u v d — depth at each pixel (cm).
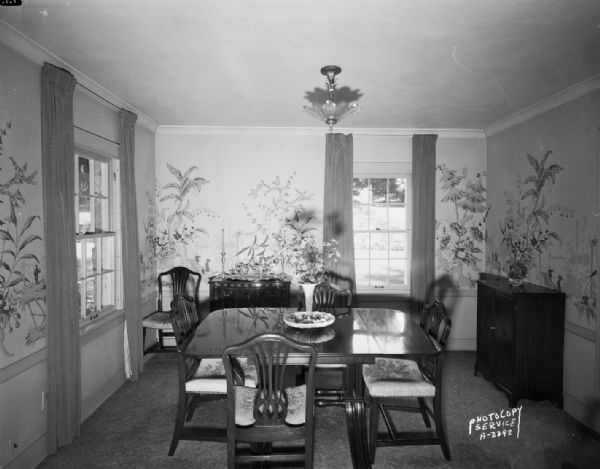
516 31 222
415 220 452
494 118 406
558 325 318
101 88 317
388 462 247
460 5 197
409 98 341
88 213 329
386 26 217
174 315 265
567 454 256
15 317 226
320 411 309
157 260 455
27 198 236
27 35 226
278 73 287
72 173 268
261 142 458
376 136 462
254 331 273
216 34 228
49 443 248
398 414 307
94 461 244
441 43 238
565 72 281
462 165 462
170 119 419
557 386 318
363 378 272
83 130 303
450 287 465
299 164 459
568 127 322
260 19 211
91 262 336
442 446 249
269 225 459
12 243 224
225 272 459
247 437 210
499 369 343
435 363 250
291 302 458
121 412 306
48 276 245
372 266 475
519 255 392
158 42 238
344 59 262
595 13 203
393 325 290
